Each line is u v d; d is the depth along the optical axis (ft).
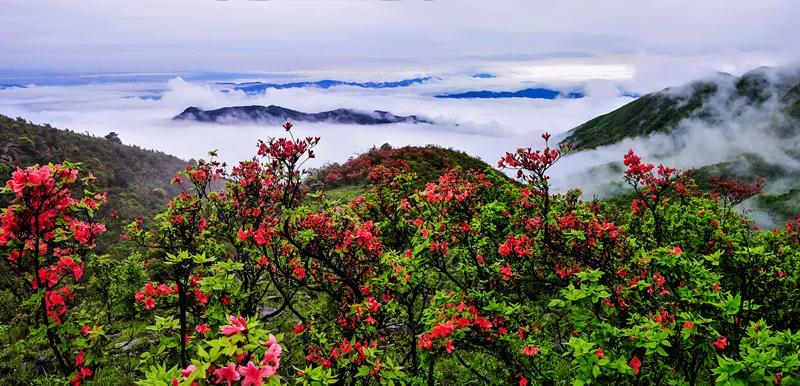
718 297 20.04
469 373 29.91
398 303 27.25
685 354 20.86
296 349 32.53
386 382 19.80
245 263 29.55
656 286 20.86
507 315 22.52
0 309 53.26
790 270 30.60
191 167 29.45
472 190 31.63
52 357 37.93
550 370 23.20
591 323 18.60
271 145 24.84
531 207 33.71
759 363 14.74
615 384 20.16
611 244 23.41
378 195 37.09
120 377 33.94
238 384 10.73
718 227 35.40
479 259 27.40
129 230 28.55
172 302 23.97
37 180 18.83
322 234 25.35
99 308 45.68
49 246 22.76
